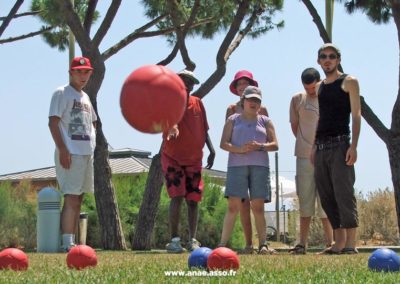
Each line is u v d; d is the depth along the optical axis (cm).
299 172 764
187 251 777
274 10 1399
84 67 750
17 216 1578
